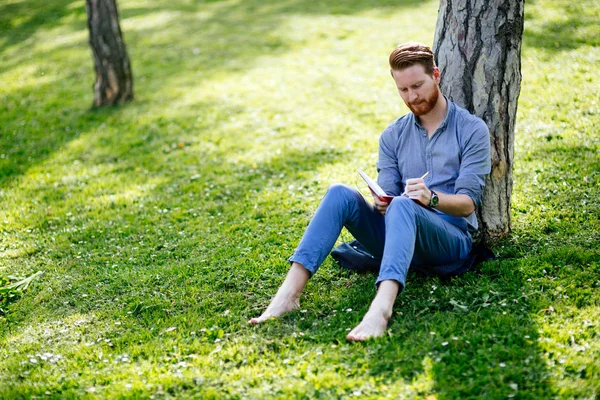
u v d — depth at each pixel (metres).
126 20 18.33
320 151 7.86
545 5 13.44
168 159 8.27
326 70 11.80
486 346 3.31
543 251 4.41
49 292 4.79
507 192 4.63
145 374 3.39
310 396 3.01
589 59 9.84
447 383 3.01
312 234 3.86
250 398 3.06
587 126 7.17
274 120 9.34
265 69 12.34
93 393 3.25
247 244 5.32
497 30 4.34
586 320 3.47
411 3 16.81
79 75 13.34
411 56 3.84
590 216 4.94
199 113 10.05
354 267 4.53
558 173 5.95
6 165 8.51
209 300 4.34
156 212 6.50
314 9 17.50
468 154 3.96
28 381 3.46
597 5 13.10
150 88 11.81
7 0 21.83
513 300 3.78
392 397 2.92
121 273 5.00
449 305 3.87
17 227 6.42
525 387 2.95
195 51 14.33
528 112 7.97
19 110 11.21
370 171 6.91
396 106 9.38
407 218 3.64
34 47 16.33
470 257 4.25
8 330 4.27
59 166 8.36
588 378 2.96
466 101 4.46
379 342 3.41
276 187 6.83
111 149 8.84
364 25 14.99
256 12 17.95
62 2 21.00
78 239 5.95
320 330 3.68
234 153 8.22
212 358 3.49
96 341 3.94
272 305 3.85
